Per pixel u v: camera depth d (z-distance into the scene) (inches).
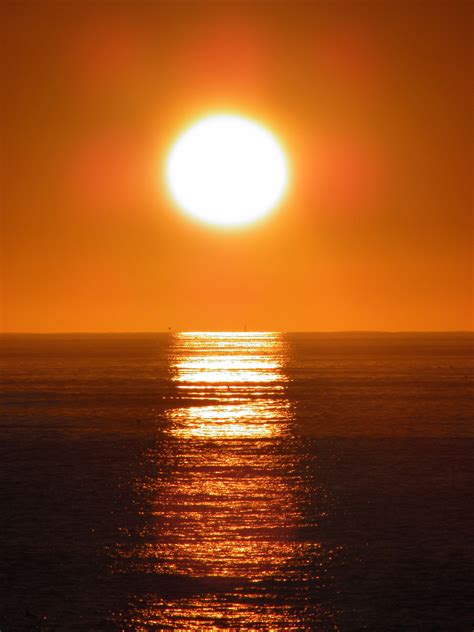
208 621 3656.5
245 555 4480.8
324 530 4945.9
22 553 4534.9
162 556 4463.6
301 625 3617.1
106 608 3789.4
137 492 6038.4
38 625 3609.7
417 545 4643.2
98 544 4692.4
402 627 3602.4
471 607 3794.3
